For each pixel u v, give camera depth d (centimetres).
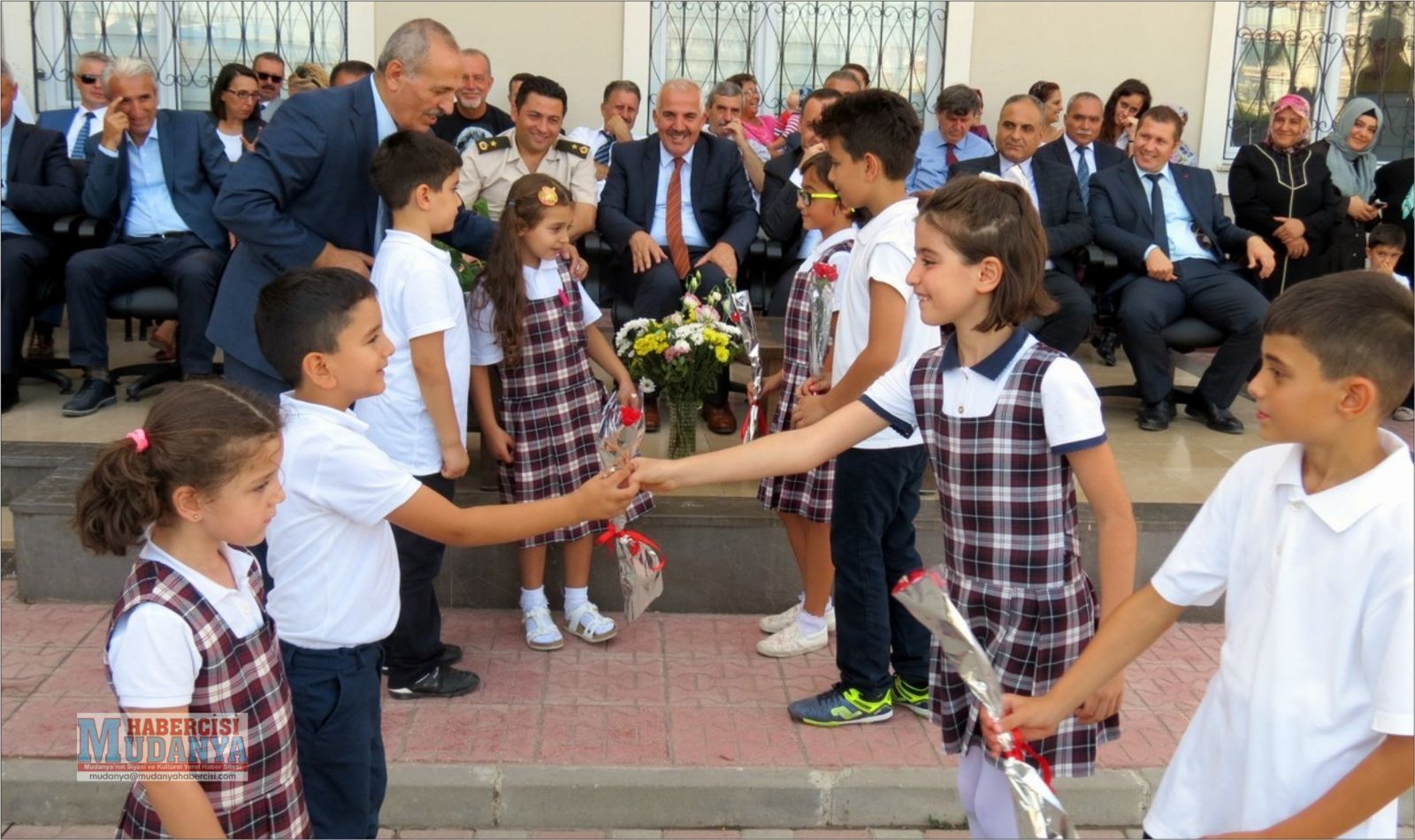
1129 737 341
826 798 311
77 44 745
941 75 768
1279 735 162
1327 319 155
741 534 406
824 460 237
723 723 341
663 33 768
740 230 555
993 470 220
